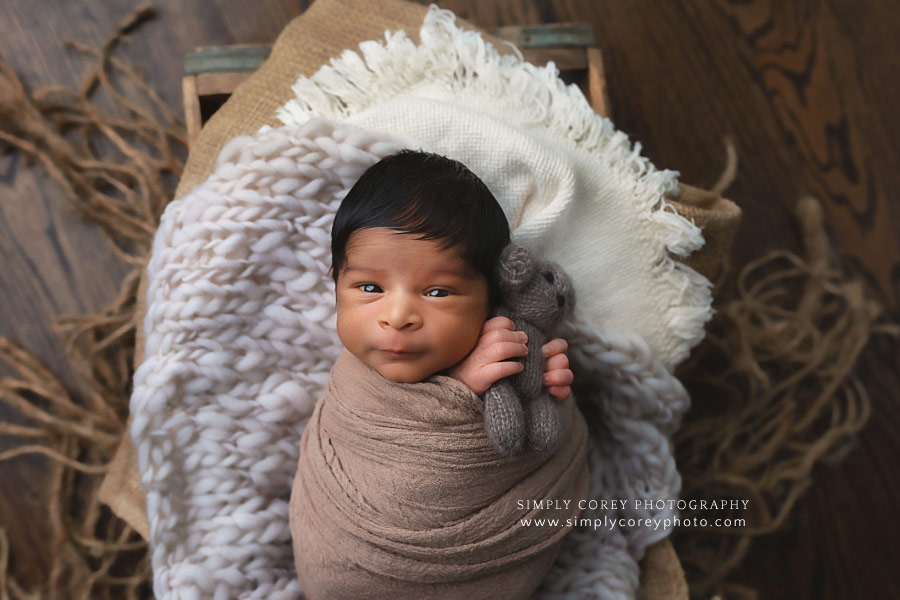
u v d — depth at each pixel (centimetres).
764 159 124
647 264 89
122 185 114
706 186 122
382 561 71
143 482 83
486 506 71
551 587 87
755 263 121
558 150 86
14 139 113
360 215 65
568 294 71
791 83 124
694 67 123
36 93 113
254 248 82
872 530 121
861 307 119
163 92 117
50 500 113
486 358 66
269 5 118
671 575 92
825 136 124
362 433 70
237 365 85
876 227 124
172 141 117
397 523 70
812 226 121
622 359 84
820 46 123
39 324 115
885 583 120
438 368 66
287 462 88
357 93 90
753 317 124
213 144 94
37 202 116
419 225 63
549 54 101
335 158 81
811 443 122
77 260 116
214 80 99
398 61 89
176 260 81
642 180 89
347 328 65
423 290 64
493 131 84
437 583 73
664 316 89
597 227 88
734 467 118
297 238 84
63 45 116
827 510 121
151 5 117
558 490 75
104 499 97
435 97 89
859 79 123
